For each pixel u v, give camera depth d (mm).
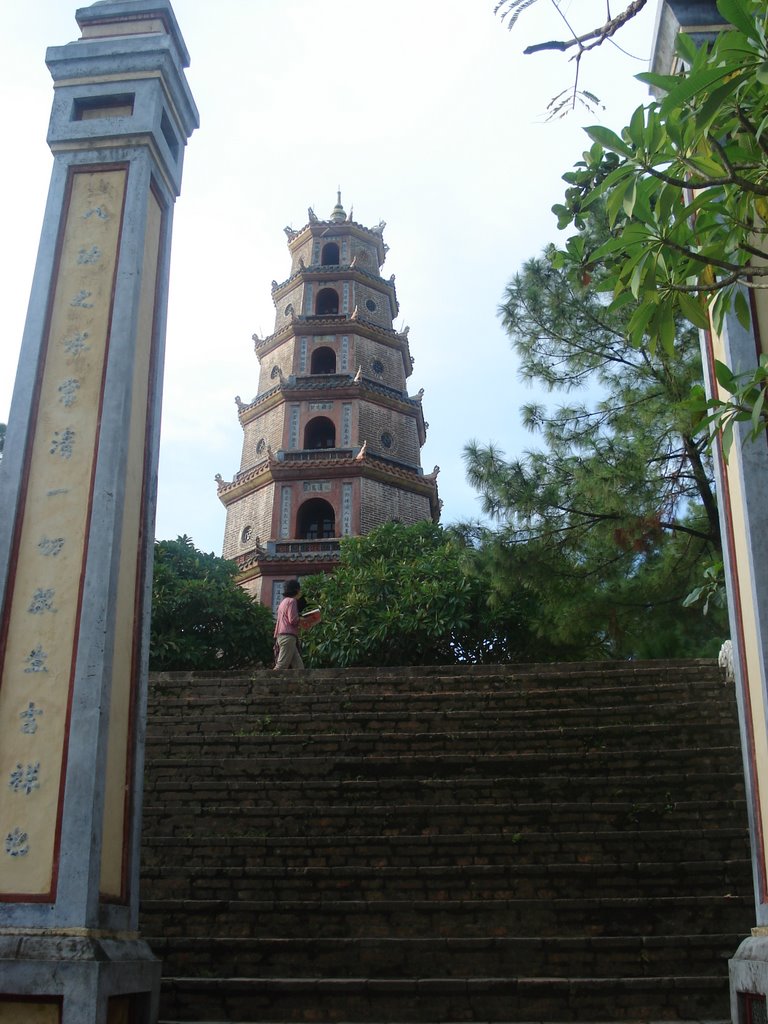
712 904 8125
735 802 9039
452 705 10805
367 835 9180
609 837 8797
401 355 31969
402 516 28281
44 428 7059
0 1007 5633
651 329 5418
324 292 33000
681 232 5320
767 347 6625
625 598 14531
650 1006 7273
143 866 8938
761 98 5148
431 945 7879
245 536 28453
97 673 6352
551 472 14492
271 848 9094
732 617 6539
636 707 10281
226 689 11375
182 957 7961
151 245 7969
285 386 29688
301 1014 7391
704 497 13805
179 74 8539
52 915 5848
